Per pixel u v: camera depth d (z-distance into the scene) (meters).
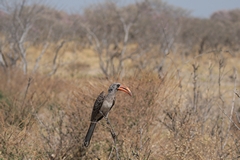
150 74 10.74
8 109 11.32
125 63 26.22
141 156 8.29
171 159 8.38
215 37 49.25
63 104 10.86
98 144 9.51
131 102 9.82
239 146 8.88
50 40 30.44
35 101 12.36
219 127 10.06
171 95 10.43
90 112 9.88
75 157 9.18
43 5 24.64
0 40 22.41
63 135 9.49
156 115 9.99
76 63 30.55
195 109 10.09
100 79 11.29
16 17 22.42
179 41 37.81
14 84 16.72
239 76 26.27
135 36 36.72
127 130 9.43
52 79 18.48
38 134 9.55
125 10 37.59
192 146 8.36
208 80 12.69
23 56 21.27
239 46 50.69
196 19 51.03
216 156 8.38
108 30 37.16
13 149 8.93
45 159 8.90
